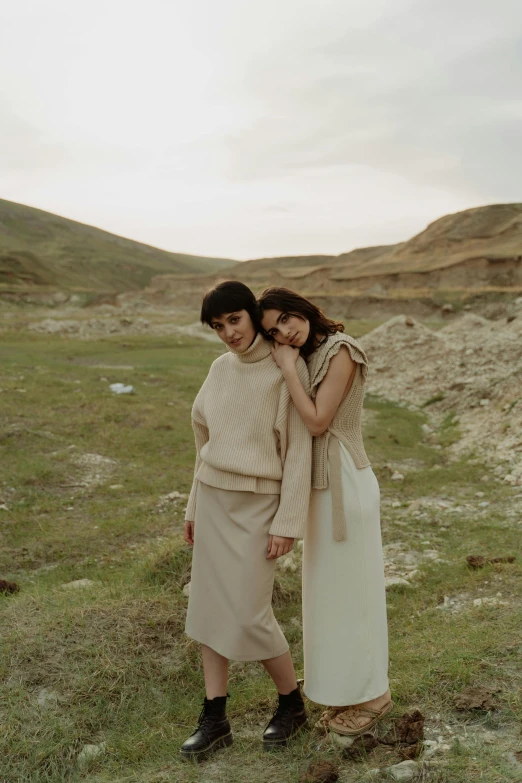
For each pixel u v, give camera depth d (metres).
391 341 18.58
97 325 33.56
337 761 2.41
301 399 2.46
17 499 7.39
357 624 2.55
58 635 3.31
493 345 16.27
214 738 2.59
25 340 27.33
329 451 2.54
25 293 71.38
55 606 3.69
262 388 2.52
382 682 2.60
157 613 3.65
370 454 10.27
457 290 62.75
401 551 5.73
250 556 2.52
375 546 2.60
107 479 8.28
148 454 9.51
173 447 9.88
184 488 8.02
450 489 8.05
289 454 2.52
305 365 2.55
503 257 79.06
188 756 2.54
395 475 8.68
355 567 2.53
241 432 2.53
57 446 9.45
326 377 2.47
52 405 11.91
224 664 2.65
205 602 2.62
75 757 2.63
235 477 2.53
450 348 17.09
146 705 3.01
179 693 3.14
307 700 2.98
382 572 2.65
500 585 4.40
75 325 33.22
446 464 9.73
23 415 10.91
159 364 20.73
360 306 61.91
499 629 3.35
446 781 2.15
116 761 2.61
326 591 2.55
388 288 84.44
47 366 17.97
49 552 5.88
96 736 2.78
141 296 91.69
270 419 2.52
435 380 15.70
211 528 2.61
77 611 3.55
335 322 2.63
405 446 11.21
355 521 2.52
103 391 13.80
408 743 2.44
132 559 5.56
